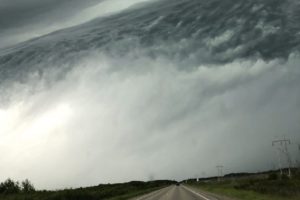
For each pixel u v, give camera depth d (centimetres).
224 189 7125
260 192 5084
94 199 6138
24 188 8131
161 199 4528
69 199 5869
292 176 8775
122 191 9319
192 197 4578
